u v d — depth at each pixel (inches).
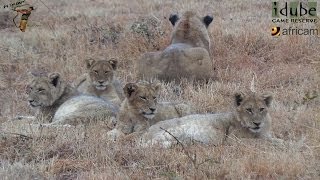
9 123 524.1
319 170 392.2
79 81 648.4
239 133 470.9
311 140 450.0
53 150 459.2
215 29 800.9
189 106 542.6
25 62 759.1
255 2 986.1
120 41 795.4
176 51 661.3
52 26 886.4
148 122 509.0
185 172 404.2
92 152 448.5
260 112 466.3
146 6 1021.2
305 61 700.7
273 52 730.2
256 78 649.0
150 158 429.1
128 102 506.6
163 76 665.0
